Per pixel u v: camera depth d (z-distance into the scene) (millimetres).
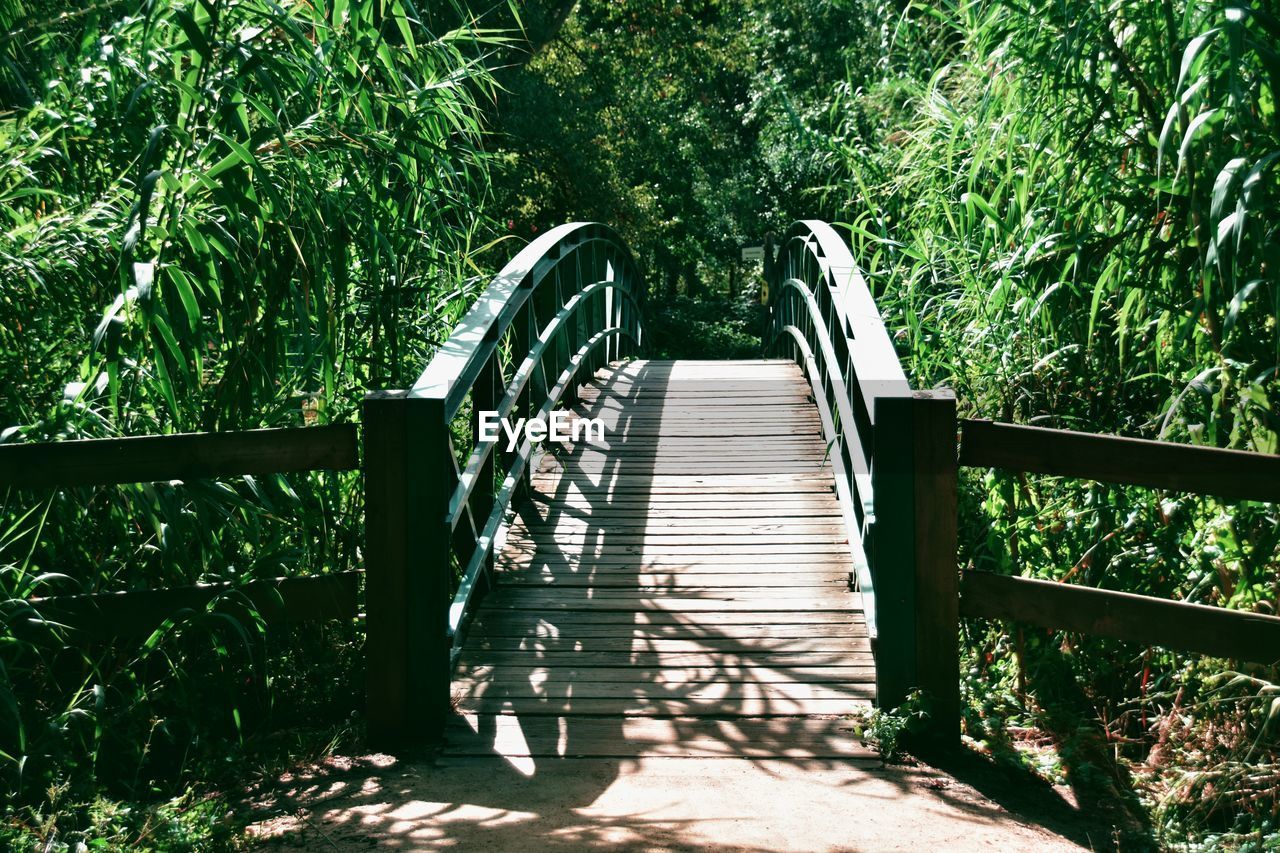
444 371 3779
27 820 2863
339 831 2816
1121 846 2836
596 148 17531
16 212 3531
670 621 4371
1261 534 3330
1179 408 3775
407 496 3457
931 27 6469
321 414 4055
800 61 21438
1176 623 3016
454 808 2971
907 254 5004
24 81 3842
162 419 3836
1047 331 4477
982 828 2873
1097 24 3797
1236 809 3131
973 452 3268
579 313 8242
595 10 20703
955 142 5074
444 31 11188
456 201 4578
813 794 3078
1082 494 4016
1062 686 3844
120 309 3365
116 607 3256
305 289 3779
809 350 7770
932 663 3367
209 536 3469
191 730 3363
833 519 5523
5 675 2967
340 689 3824
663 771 3236
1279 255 3062
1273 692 3135
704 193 28250
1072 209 4180
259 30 3729
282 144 3578
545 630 4312
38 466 3137
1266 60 3133
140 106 3605
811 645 4137
